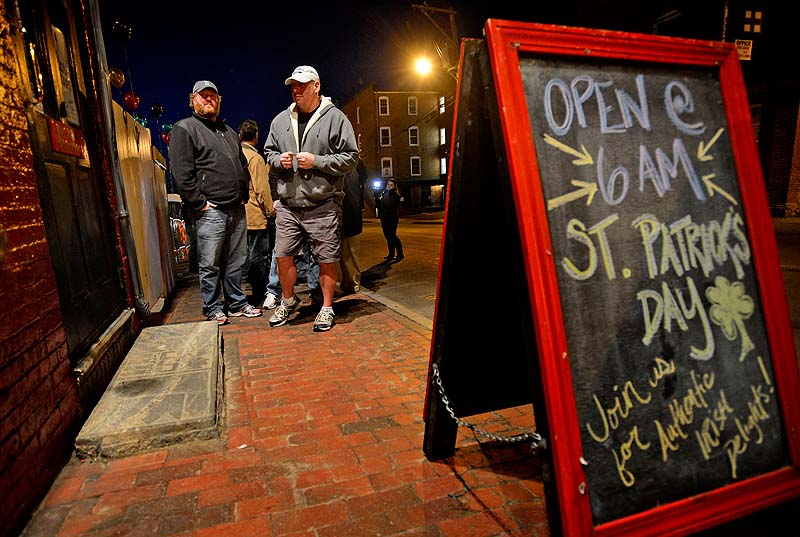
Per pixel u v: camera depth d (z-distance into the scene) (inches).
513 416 99.0
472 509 69.5
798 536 62.8
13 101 75.4
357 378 118.9
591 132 60.2
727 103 68.1
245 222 184.7
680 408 59.1
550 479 52.7
